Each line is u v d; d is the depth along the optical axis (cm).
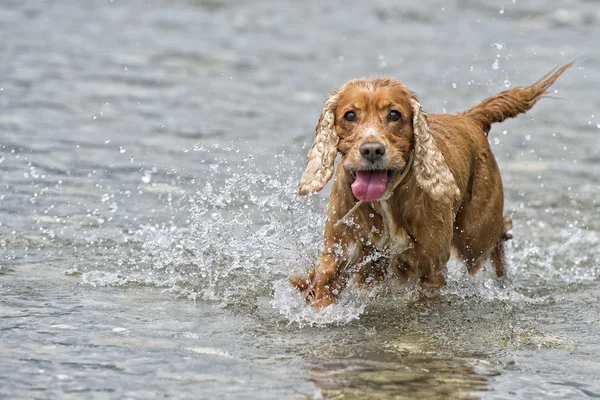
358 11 3325
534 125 1997
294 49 2627
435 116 1075
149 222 1252
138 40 2600
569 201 1481
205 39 2694
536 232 1334
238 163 1538
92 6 3094
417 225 954
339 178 948
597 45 2778
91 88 2028
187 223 1255
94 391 708
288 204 1338
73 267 1070
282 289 1012
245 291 1018
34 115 1780
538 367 812
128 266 1087
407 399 716
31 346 798
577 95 2252
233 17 3094
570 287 1115
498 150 1784
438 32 2959
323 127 940
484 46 2733
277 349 832
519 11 3356
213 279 1053
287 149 1650
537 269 1190
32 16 2831
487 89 2180
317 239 1151
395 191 938
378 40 2806
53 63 2227
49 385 714
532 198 1492
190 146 1639
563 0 3588
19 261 1078
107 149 1594
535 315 991
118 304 948
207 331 875
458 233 1084
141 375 745
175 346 823
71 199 1327
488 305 1023
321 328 908
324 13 3269
